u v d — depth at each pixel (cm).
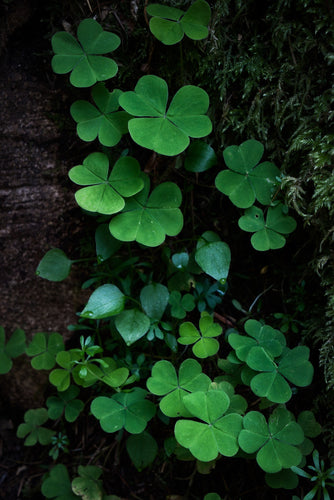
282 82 43
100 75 43
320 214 43
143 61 45
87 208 43
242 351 43
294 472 43
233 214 46
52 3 44
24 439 50
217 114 44
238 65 43
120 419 44
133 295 47
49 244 47
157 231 43
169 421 47
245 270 47
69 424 50
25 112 46
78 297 48
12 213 47
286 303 46
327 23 41
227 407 42
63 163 46
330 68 42
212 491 47
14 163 46
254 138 44
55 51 43
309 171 42
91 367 45
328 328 43
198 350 44
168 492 47
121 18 44
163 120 42
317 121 42
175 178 46
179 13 42
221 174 43
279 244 43
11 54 45
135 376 45
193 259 46
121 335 44
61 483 47
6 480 49
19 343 48
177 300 45
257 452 42
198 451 41
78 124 43
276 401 42
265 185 43
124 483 48
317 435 43
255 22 43
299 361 43
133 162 43
